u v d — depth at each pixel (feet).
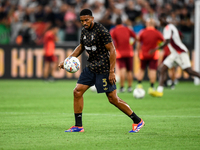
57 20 245.65
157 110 107.55
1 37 238.89
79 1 260.83
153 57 153.38
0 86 191.62
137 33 240.12
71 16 247.70
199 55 210.38
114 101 72.08
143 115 97.45
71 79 230.89
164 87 192.65
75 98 73.36
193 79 226.99
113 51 69.56
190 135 70.49
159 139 66.74
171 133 72.49
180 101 130.41
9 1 270.26
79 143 63.41
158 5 255.50
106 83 70.95
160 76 144.36
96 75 71.41
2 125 81.56
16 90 171.83
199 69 210.79
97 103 124.67
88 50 71.61
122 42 161.27
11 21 250.98
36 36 243.81
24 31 240.73
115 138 67.67
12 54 229.45
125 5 261.44
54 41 228.02
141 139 66.74
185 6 252.01
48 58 223.51
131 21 241.14
